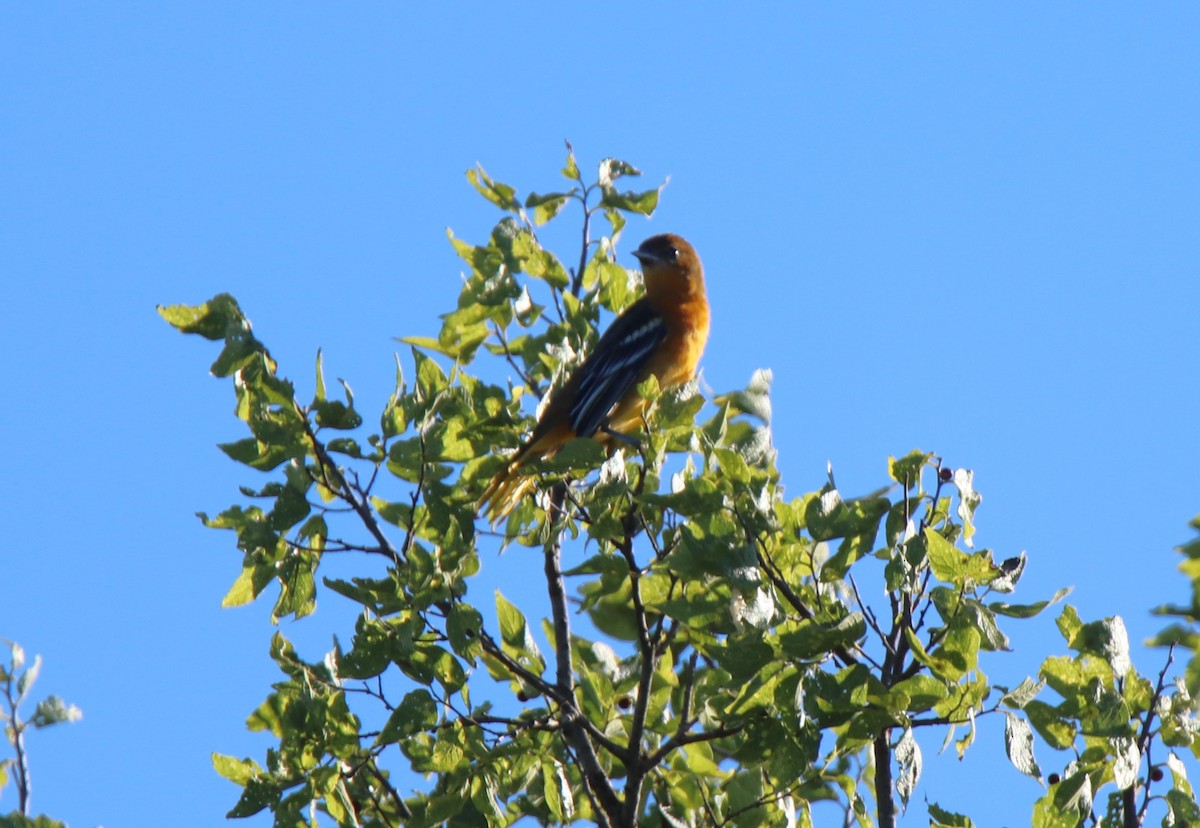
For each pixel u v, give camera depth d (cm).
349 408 1117
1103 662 1014
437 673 1093
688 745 1234
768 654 926
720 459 1016
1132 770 972
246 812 1046
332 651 1129
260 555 1111
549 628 1299
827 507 1007
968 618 913
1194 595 1023
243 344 1098
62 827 1012
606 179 1540
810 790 1209
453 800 1077
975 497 994
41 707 1123
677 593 1108
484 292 1437
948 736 903
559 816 1116
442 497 1155
